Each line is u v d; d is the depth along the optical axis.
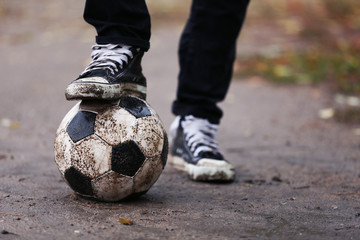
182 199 3.81
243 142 6.29
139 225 3.12
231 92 9.71
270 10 19.44
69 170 3.39
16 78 10.52
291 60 11.84
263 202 3.80
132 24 3.60
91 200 3.57
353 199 3.94
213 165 4.41
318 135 6.71
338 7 18.73
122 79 3.49
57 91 9.42
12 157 5.09
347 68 10.83
